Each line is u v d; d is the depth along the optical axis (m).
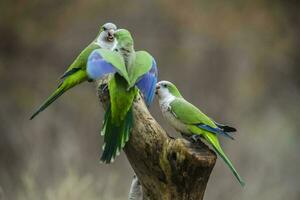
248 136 17.09
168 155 6.21
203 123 6.98
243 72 20.81
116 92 6.28
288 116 20.08
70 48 21.14
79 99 18.73
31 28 21.28
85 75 7.93
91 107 18.66
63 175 13.33
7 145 17.55
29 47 21.22
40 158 15.05
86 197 10.23
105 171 14.59
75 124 18.14
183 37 20.78
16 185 15.20
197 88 19.88
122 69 6.19
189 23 20.92
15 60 21.12
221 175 14.51
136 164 6.37
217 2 21.52
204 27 21.03
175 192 6.31
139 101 6.39
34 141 17.06
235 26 21.47
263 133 17.56
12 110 19.89
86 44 21.14
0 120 18.81
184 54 20.38
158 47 20.55
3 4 21.22
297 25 23.03
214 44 20.81
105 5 21.09
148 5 20.89
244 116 18.81
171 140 6.24
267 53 21.59
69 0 21.39
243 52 21.19
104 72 6.13
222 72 20.47
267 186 15.32
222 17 21.36
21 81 20.81
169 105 7.13
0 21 21.08
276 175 15.84
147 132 6.28
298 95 21.41
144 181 6.40
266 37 22.05
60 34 21.28
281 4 22.61
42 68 21.03
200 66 20.34
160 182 6.32
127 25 20.88
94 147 17.33
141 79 6.31
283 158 17.09
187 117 7.02
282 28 22.53
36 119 17.83
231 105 19.28
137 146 6.29
